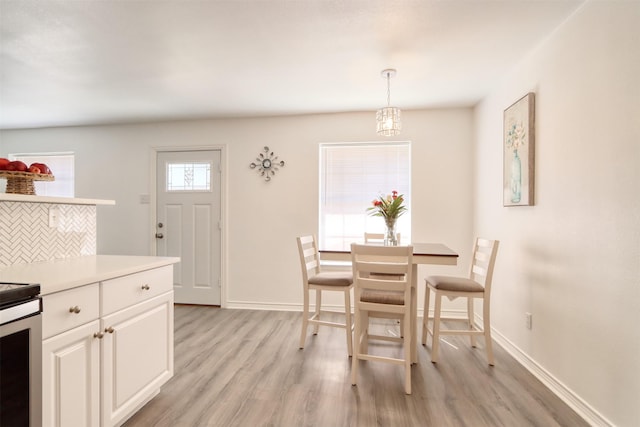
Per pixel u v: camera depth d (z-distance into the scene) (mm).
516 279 2551
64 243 1938
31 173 1678
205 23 1967
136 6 1789
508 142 2635
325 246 3844
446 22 1969
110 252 4148
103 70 2605
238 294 3918
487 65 2557
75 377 1343
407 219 3732
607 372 1633
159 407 1864
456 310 3600
